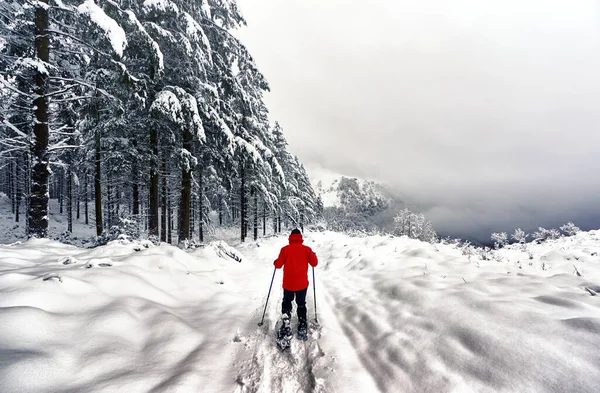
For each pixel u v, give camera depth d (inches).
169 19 440.1
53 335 112.6
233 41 526.6
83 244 577.6
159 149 505.0
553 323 107.6
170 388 96.5
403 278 207.8
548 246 429.4
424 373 105.1
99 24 290.7
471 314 128.0
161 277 215.5
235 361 125.5
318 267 392.5
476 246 366.3
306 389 110.0
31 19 323.9
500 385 88.7
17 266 189.2
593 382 79.4
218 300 208.8
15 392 81.5
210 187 962.7
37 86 321.4
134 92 397.1
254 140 611.2
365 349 136.3
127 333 130.6
